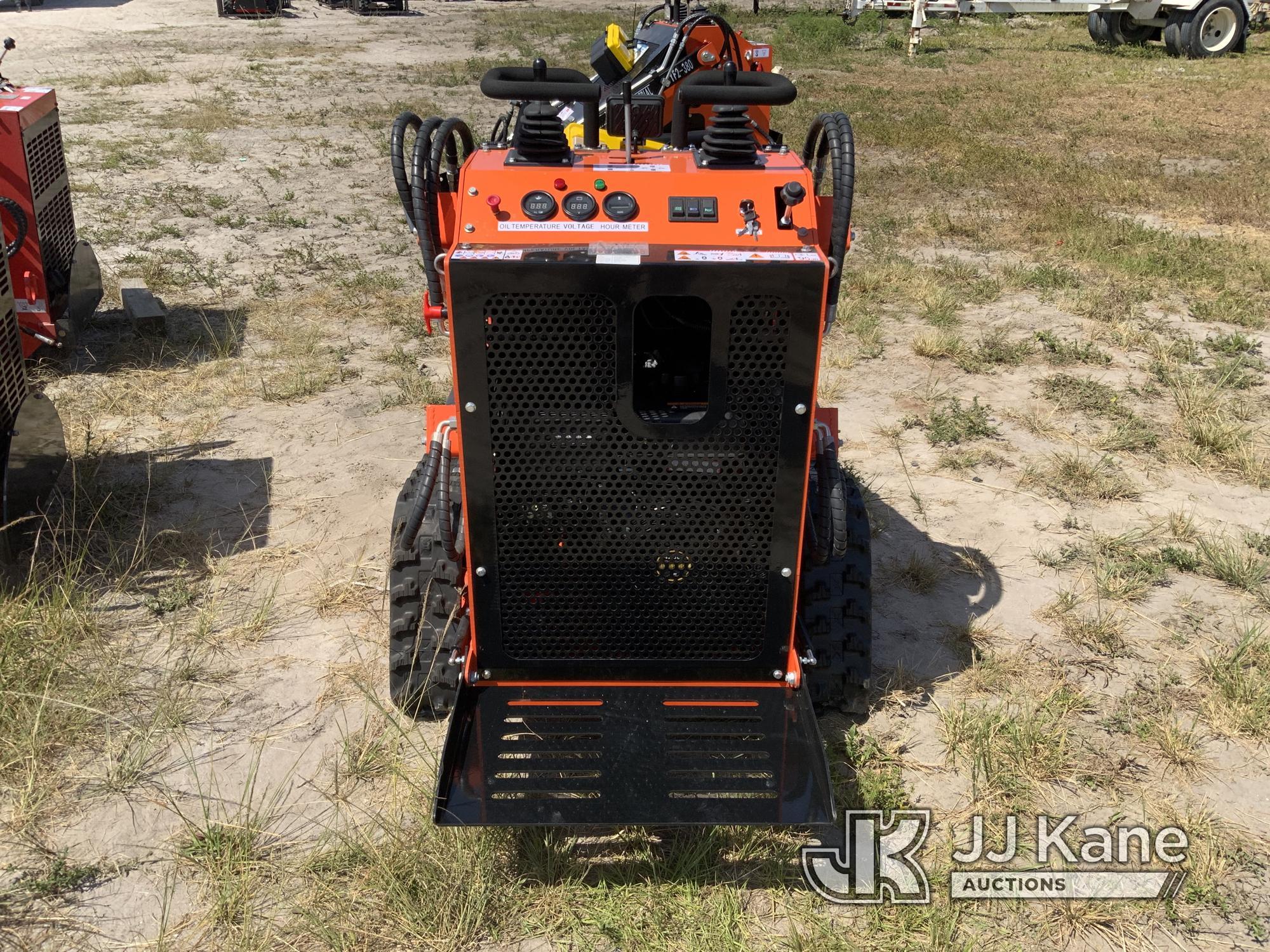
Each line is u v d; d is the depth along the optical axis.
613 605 3.35
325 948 3.01
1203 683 4.14
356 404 6.42
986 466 5.82
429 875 3.13
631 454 3.11
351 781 3.60
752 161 3.14
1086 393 6.65
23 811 3.43
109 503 5.20
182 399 6.43
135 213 10.18
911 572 4.79
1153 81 18.44
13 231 6.30
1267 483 5.69
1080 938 3.07
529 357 2.98
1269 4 25.34
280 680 4.08
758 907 3.15
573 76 3.28
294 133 13.85
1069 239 9.59
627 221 3.00
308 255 9.05
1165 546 5.10
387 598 4.58
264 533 5.07
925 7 20.70
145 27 24.20
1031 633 4.45
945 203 10.94
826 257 3.04
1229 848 3.37
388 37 23.16
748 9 27.17
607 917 3.06
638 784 3.08
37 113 6.56
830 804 2.98
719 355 2.98
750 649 3.43
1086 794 3.58
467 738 3.25
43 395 4.91
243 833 3.33
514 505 3.18
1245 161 12.87
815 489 3.50
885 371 7.07
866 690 3.79
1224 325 7.92
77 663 4.06
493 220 3.00
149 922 3.08
